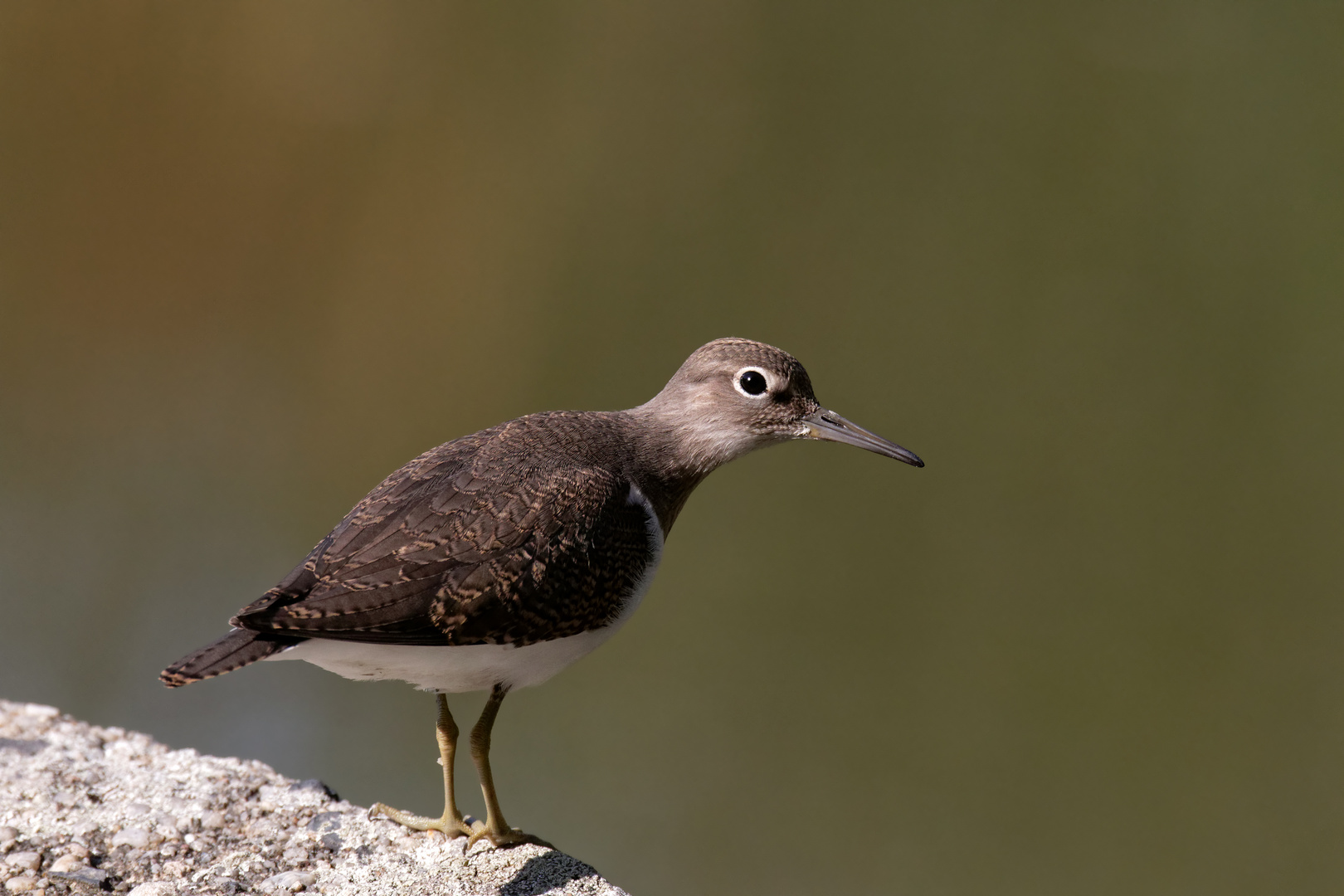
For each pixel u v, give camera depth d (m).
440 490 10.22
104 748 11.91
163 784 11.24
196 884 9.73
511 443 11.02
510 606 9.82
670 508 12.25
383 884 9.95
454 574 9.72
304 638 9.18
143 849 10.19
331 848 10.45
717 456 12.58
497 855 10.46
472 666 9.98
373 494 10.37
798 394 12.70
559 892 9.95
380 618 9.38
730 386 12.48
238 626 8.95
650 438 12.18
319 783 11.51
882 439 12.77
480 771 10.59
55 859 9.92
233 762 11.80
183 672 8.73
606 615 10.52
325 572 9.53
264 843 10.44
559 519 10.23
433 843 10.61
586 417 11.95
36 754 11.61
